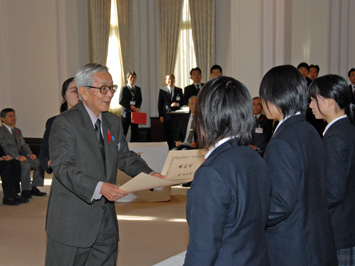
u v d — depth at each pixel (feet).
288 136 4.99
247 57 23.15
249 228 3.98
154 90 33.09
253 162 4.19
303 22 28.78
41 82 27.76
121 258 11.40
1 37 28.14
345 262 6.37
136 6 32.48
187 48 31.76
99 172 6.57
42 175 18.93
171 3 31.73
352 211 6.19
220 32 30.60
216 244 3.77
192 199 3.95
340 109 6.25
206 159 4.21
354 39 26.76
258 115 18.89
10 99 28.50
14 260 11.42
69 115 6.54
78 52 27.94
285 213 4.83
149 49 32.81
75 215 6.41
